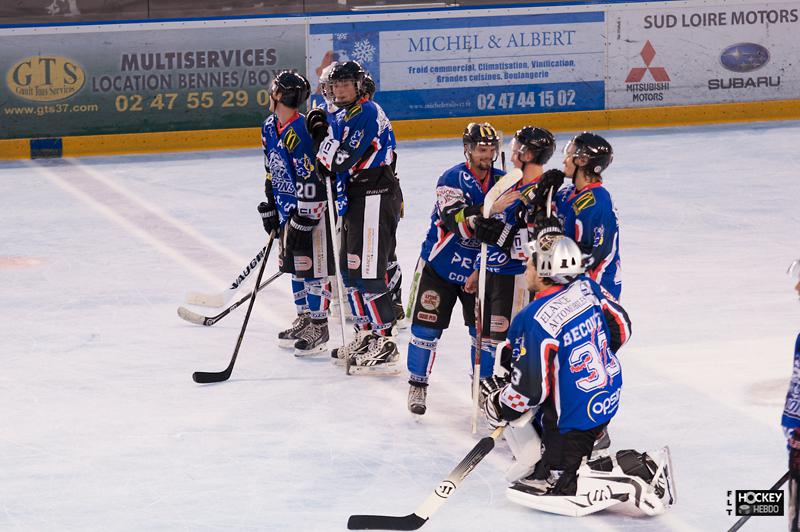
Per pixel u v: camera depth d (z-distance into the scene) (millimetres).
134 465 13023
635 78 37688
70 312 19875
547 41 37344
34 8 36188
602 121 37688
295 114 16547
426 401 15180
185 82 36844
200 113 37000
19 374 16500
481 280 13203
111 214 28109
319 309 17250
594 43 37469
